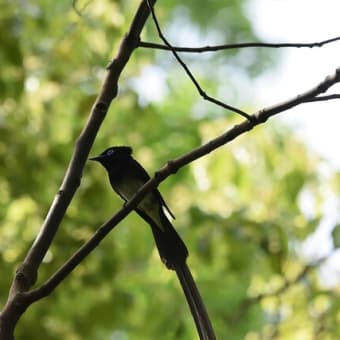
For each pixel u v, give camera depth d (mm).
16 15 12773
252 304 13234
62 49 13148
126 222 13023
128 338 15234
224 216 12570
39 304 12133
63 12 14445
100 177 12695
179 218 12805
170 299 13297
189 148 15586
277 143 12797
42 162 12695
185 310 13258
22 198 12656
